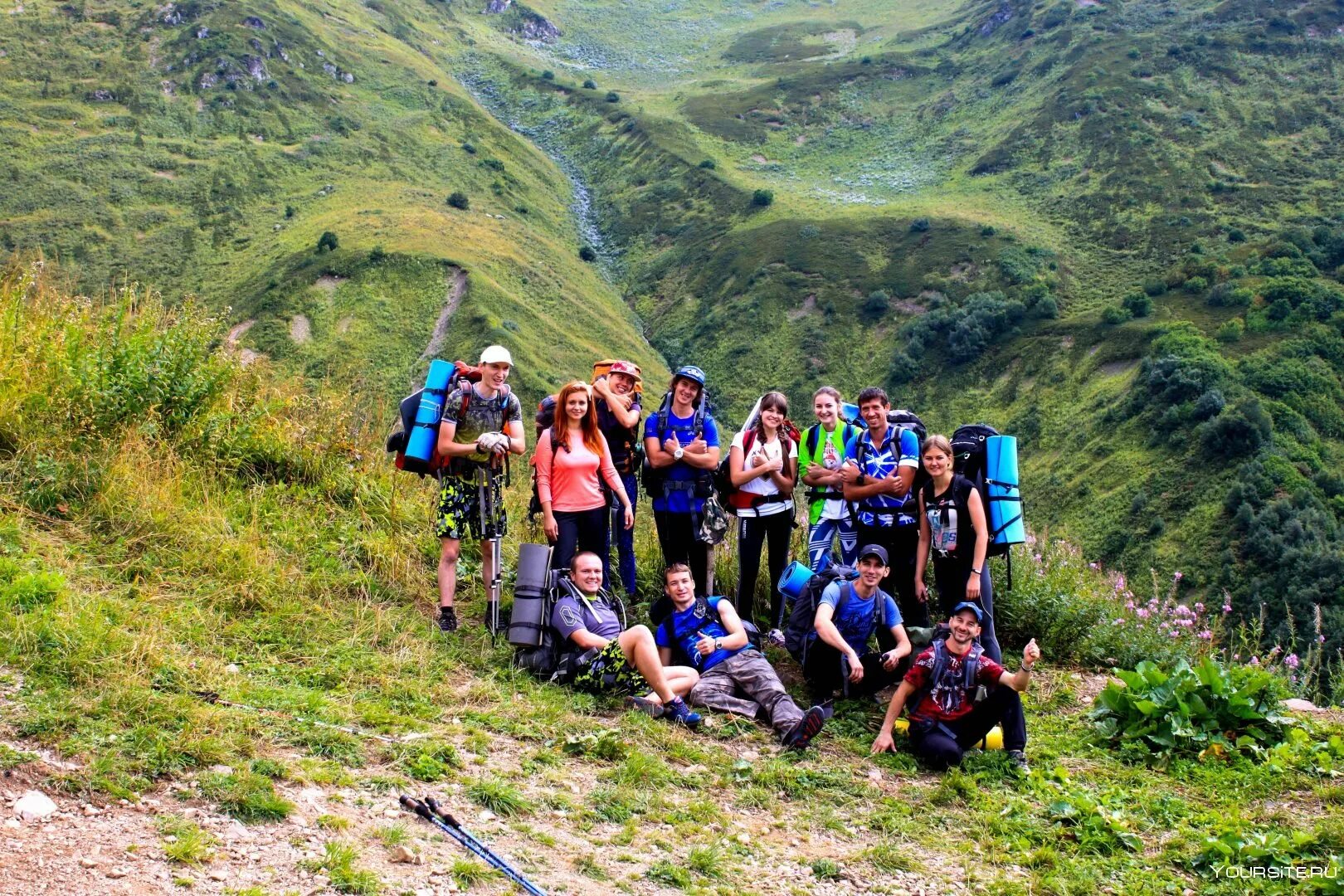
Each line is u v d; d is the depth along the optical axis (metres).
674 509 7.29
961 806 5.47
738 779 5.38
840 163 143.62
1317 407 66.19
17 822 3.66
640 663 6.05
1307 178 106.31
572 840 4.43
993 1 186.88
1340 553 47.91
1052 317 87.12
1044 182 118.56
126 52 136.38
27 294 8.83
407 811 4.34
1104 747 6.52
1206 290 83.19
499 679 6.19
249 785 4.16
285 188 115.31
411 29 188.62
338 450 8.62
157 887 3.45
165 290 89.62
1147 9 153.75
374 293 84.94
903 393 84.69
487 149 141.12
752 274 104.50
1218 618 8.78
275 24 149.12
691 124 155.62
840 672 6.81
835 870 4.52
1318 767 6.15
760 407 7.46
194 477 7.60
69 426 7.33
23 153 110.56
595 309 97.38
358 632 6.32
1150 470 63.09
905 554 7.23
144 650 5.12
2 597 5.26
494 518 6.82
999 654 6.69
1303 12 139.50
